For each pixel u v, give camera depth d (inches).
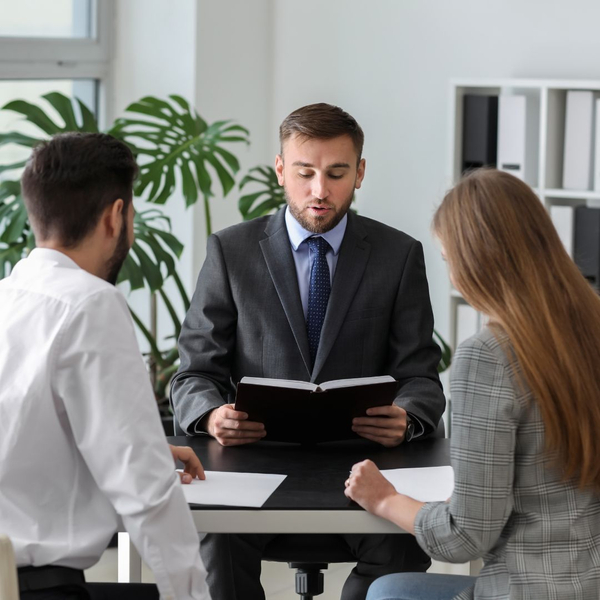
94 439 74.5
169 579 75.4
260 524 84.6
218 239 122.0
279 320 117.3
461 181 79.4
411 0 214.7
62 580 76.2
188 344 118.9
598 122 186.2
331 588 164.2
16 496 75.9
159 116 175.3
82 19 215.6
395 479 92.3
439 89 213.9
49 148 82.1
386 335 118.9
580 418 72.9
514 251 75.0
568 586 73.4
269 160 235.3
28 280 80.2
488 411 73.4
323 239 118.4
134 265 159.8
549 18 200.7
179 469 95.3
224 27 217.9
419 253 121.6
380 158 222.8
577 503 74.7
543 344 73.3
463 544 74.7
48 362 75.4
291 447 105.1
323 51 225.6
